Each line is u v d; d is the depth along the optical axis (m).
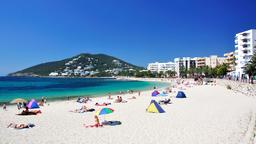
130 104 43.94
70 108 39.12
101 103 45.16
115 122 25.97
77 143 18.89
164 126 24.33
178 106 39.44
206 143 18.28
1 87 107.56
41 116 31.47
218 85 98.38
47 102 48.44
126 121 27.17
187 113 32.03
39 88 100.88
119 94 69.94
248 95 55.25
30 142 19.31
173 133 21.44
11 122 27.69
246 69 88.06
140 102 47.28
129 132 22.06
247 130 21.86
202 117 28.84
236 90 69.00
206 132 21.53
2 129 23.97
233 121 25.98
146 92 75.69
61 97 60.72
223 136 20.03
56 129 23.78
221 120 26.73
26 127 24.56
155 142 18.80
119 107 39.59
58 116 31.34
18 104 39.09
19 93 73.81
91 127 24.39
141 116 30.25
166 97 57.53
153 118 28.78
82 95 67.25
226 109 34.84
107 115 31.31
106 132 22.22
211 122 25.81
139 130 22.75
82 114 32.84
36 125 25.83
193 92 68.56
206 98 51.59
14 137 20.84
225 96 54.94
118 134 21.41
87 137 20.58
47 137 20.77
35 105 39.25
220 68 154.38
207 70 183.00
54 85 128.50
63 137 20.67
